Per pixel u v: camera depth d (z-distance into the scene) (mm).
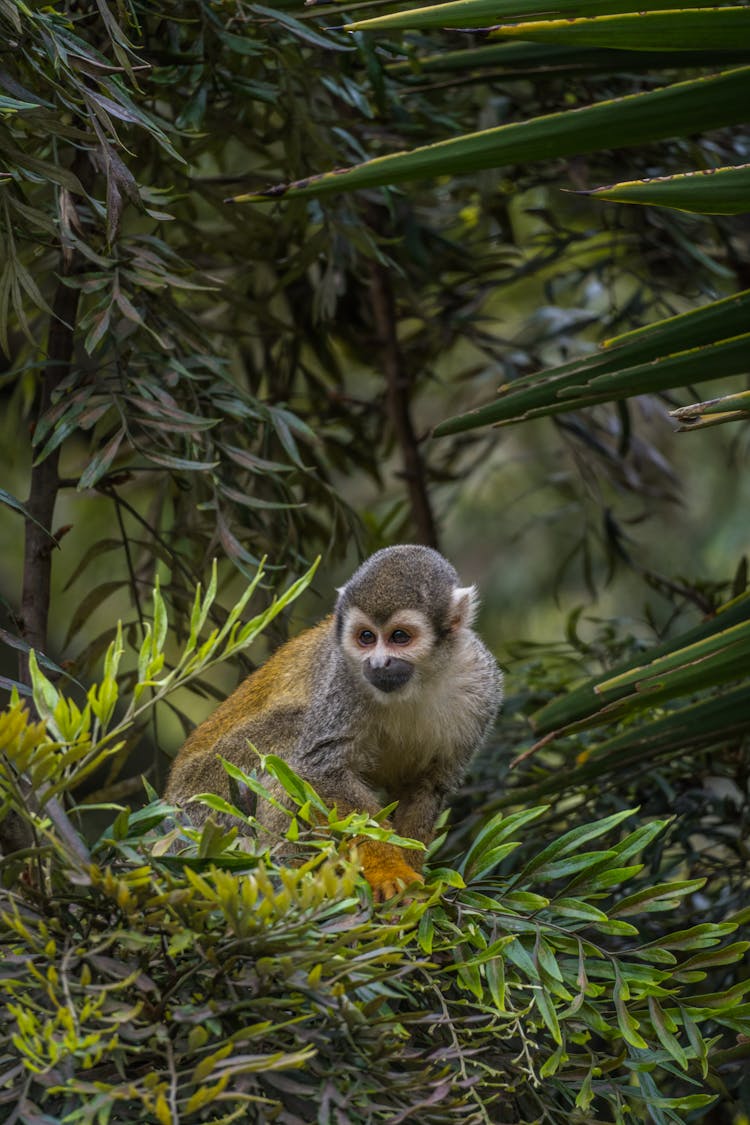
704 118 7258
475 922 6598
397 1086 5445
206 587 9656
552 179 12344
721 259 12719
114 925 5605
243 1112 5160
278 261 11102
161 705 13688
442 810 10711
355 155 10977
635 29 6930
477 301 13391
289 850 7836
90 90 7523
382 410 13500
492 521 20656
